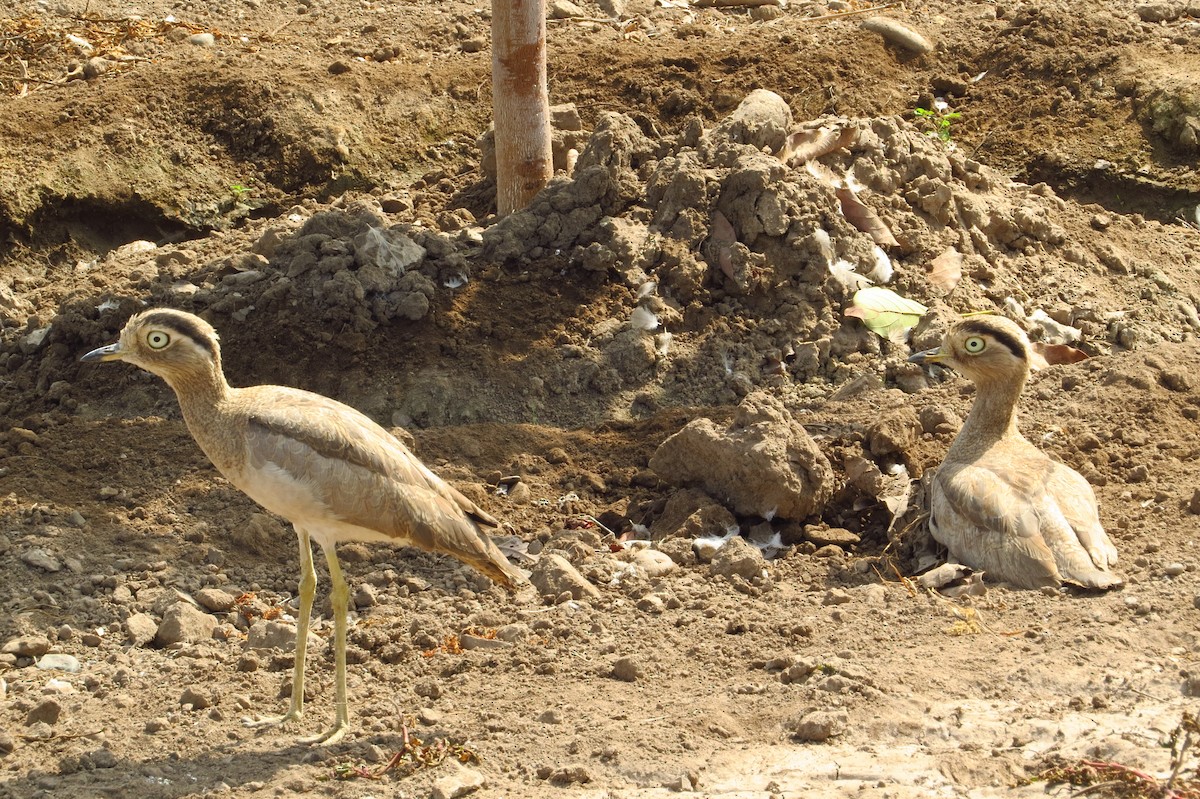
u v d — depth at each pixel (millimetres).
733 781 6703
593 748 7039
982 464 9148
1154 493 9758
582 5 19750
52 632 8438
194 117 16250
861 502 9984
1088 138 17094
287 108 16344
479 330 11938
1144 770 6500
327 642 8414
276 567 9398
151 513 9812
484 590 9086
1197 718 6875
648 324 12047
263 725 7426
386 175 16234
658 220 12734
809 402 11531
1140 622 8062
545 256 12547
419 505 7465
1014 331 9250
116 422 11008
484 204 14367
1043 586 8508
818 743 7031
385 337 11820
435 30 18750
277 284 11992
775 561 9391
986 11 19516
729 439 9797
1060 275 13844
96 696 7789
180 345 7344
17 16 18125
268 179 15969
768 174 12484
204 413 7457
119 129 15719
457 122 16922
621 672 7863
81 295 12906
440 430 10945
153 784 6805
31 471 10266
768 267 12352
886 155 13781
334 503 7266
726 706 7414
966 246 13469
